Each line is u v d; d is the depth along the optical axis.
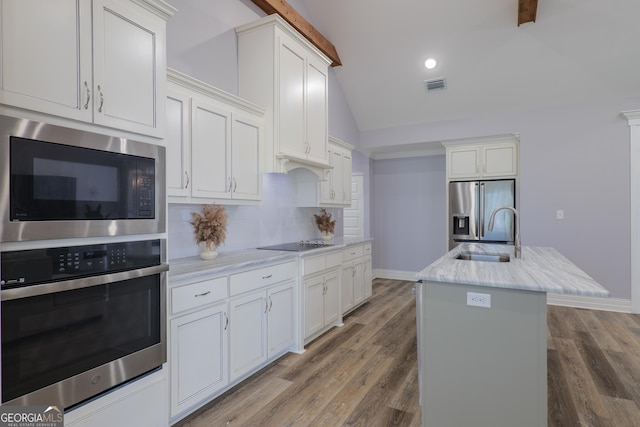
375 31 4.25
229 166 2.62
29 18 1.25
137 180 1.61
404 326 3.67
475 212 4.99
